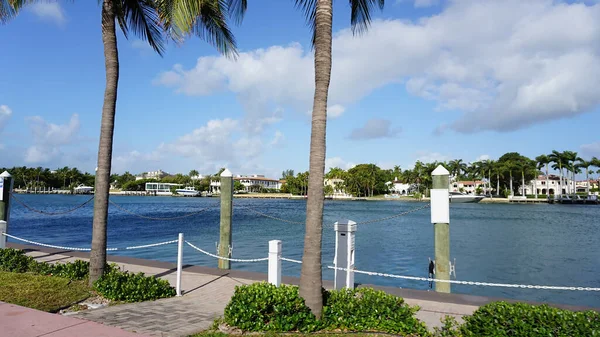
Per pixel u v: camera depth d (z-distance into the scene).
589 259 19.39
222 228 10.88
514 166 116.06
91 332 5.48
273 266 7.20
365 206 93.44
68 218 43.69
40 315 6.22
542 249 22.92
